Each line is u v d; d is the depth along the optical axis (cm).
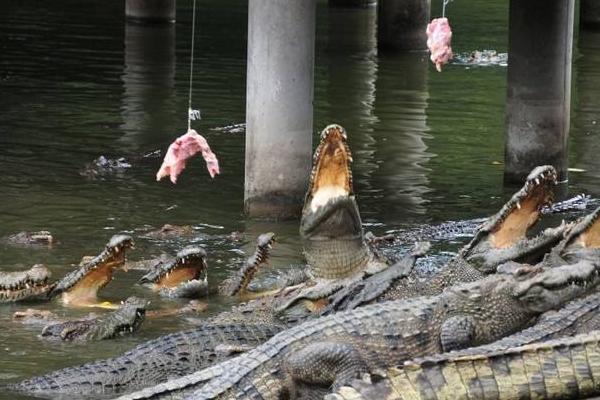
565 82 1694
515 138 1692
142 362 956
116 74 2470
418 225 1464
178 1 3638
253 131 1480
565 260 1067
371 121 2062
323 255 1177
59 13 3356
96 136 1909
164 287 1206
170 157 1262
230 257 1326
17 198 1547
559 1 1677
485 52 2820
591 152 1869
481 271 1101
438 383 793
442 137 1955
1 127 1953
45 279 1170
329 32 3161
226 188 1633
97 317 1080
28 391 922
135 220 1466
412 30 2867
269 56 1455
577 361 816
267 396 845
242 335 996
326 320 888
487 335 914
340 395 781
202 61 2655
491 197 1611
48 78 2406
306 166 1488
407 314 902
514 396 803
